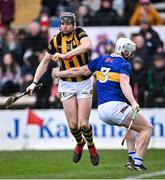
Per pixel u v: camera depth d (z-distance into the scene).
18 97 27.00
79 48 26.28
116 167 26.94
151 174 23.81
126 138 25.69
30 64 41.16
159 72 40.12
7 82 41.56
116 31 41.75
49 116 38.53
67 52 26.81
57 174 25.06
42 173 26.14
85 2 47.62
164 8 48.97
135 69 39.75
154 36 40.81
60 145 38.47
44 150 37.59
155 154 33.84
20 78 41.62
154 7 47.88
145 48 40.44
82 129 26.78
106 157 32.56
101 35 41.62
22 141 38.66
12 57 41.81
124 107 24.88
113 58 25.27
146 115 38.31
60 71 26.53
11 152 36.44
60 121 38.44
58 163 29.69
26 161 30.80
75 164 29.08
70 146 38.44
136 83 39.81
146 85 40.03
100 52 41.09
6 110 39.16
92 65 25.83
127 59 25.55
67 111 27.20
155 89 40.00
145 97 39.94
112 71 25.09
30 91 27.23
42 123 38.56
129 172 24.45
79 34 26.67
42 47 42.03
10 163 30.00
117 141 38.09
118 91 25.03
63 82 27.06
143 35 40.81
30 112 38.66
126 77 24.61
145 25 41.03
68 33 26.67
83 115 26.78
